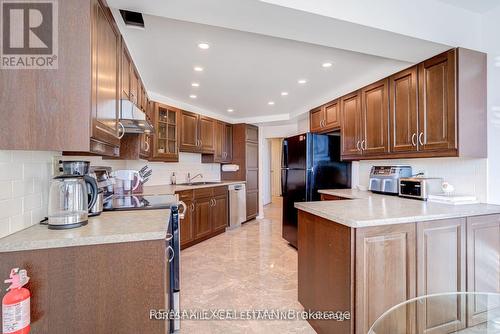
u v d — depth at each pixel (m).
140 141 2.64
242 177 5.28
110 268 1.12
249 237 4.21
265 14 1.45
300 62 2.50
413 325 1.41
